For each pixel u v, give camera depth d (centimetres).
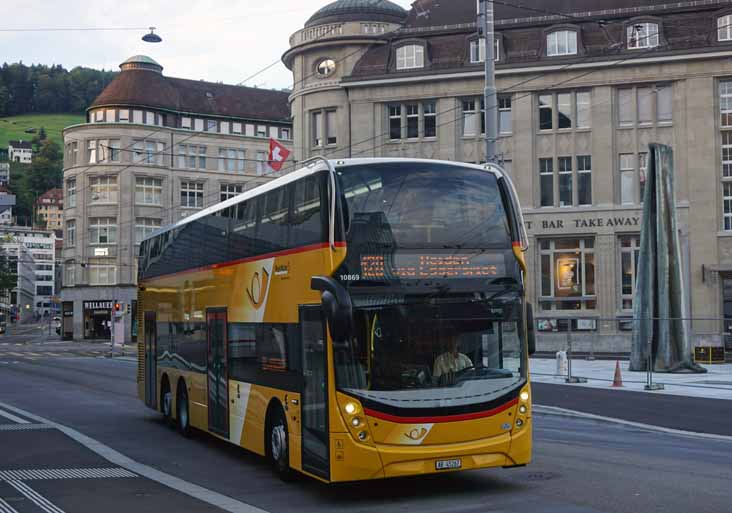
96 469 1362
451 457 1034
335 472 1020
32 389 2986
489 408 1055
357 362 1030
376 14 5194
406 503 1053
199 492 1159
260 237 1298
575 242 4812
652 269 3303
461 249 1087
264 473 1309
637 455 1391
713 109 4612
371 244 1054
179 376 1767
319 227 1077
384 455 1012
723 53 4559
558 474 1209
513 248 1114
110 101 8312
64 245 8475
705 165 4612
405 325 1048
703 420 1866
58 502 1094
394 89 5066
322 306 1010
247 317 1344
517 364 1089
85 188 8244
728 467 1260
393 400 1026
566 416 2012
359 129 5109
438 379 1046
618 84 4744
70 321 8562
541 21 4925
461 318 1069
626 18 4834
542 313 4816
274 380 1221
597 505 991
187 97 8731
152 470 1351
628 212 4697
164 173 8394
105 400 2570
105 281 8238
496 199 1120
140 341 2161
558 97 4872
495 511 980
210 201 8625
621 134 4766
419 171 1092
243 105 8988
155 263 2019
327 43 5162
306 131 5253
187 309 1709
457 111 4984
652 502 1001
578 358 4272
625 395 2408
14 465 1404
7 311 17912
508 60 4900
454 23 5125
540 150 4878
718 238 4584
